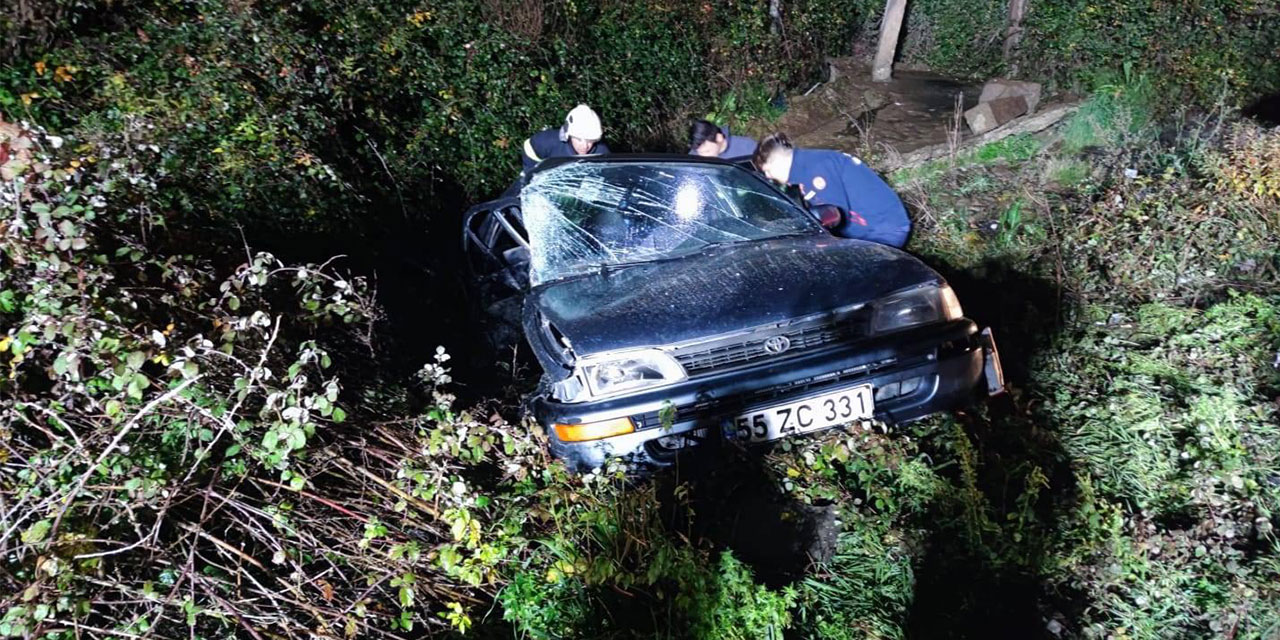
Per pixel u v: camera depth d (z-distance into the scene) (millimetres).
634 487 3467
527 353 4543
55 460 2803
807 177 5133
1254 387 4086
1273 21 8492
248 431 3197
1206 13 8469
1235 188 5602
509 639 2924
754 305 3660
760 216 4555
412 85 7449
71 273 3318
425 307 5586
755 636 2822
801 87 10891
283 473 3031
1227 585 2963
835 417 3547
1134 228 5617
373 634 2889
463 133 7395
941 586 3213
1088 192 6328
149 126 5105
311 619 2850
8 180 3521
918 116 9750
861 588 3148
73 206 3506
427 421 3770
